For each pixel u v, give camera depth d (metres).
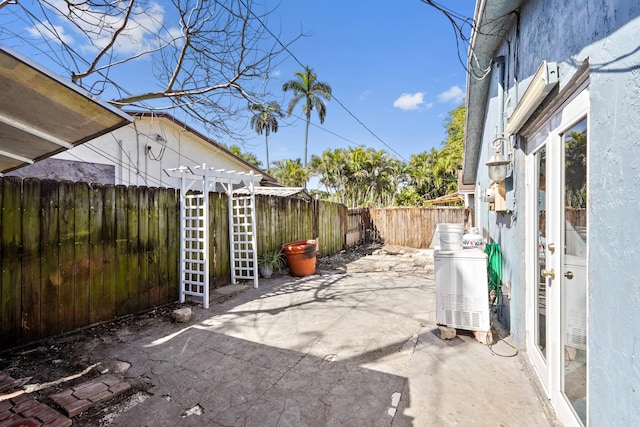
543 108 2.27
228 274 6.09
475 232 5.98
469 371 2.81
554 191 2.21
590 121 1.51
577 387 1.91
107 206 4.03
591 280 1.50
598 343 1.44
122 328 3.89
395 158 22.50
